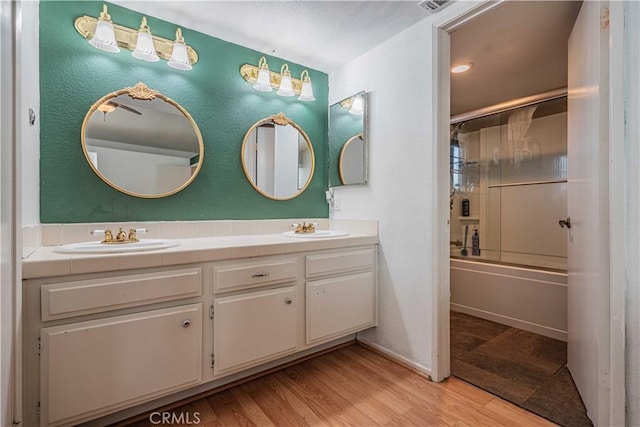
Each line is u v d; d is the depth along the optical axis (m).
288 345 1.77
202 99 2.04
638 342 1.03
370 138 2.26
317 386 1.72
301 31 2.01
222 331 1.53
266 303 1.68
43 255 1.25
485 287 2.81
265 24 1.93
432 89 1.83
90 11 1.68
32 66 1.39
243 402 1.57
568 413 1.47
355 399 1.60
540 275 2.46
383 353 2.13
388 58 2.12
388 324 2.11
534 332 2.48
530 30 1.85
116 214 1.76
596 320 1.31
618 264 1.07
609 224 1.13
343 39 2.10
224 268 1.55
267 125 2.33
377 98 2.21
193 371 1.44
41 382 1.12
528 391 1.66
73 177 1.64
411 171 1.97
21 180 1.06
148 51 1.72
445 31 1.82
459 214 3.59
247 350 1.61
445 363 1.81
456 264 3.04
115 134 1.76
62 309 1.15
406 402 1.58
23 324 1.09
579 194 1.54
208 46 2.06
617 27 1.07
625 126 1.06
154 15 1.83
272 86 2.34
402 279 2.02
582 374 1.54
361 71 2.34
